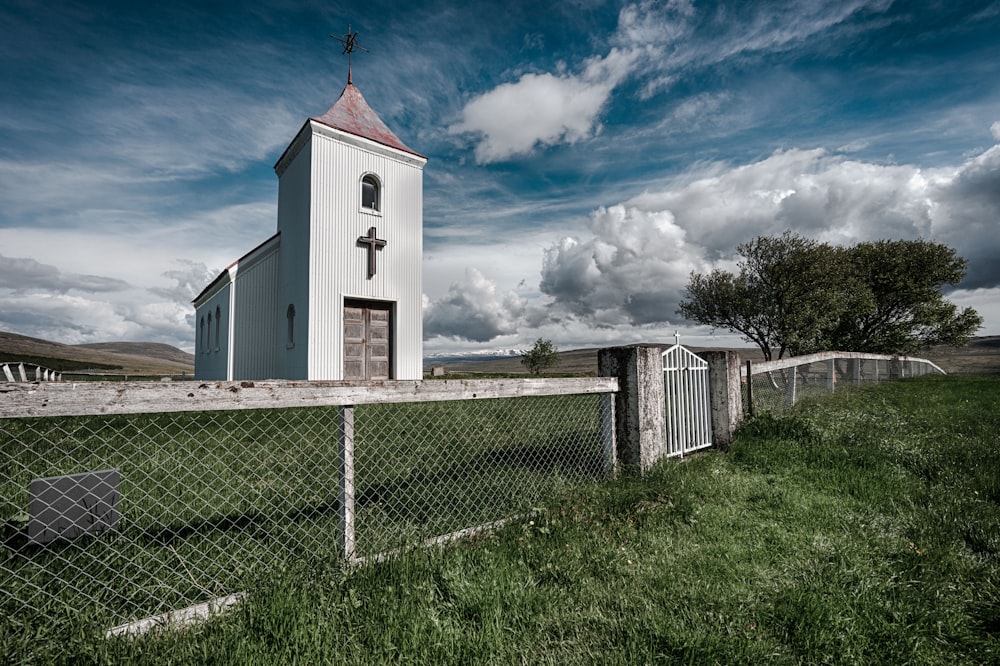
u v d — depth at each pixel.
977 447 5.97
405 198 18.28
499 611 2.41
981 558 3.23
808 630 2.33
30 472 4.70
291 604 2.34
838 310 19.16
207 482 4.59
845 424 6.88
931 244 21.12
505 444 6.50
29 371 16.88
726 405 6.69
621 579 2.88
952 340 21.48
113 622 2.33
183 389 2.33
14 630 2.19
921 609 2.55
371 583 2.63
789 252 19.42
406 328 17.94
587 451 5.76
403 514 3.90
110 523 3.20
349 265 16.53
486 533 3.43
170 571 2.80
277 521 3.68
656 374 5.31
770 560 3.17
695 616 2.45
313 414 7.66
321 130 16.06
